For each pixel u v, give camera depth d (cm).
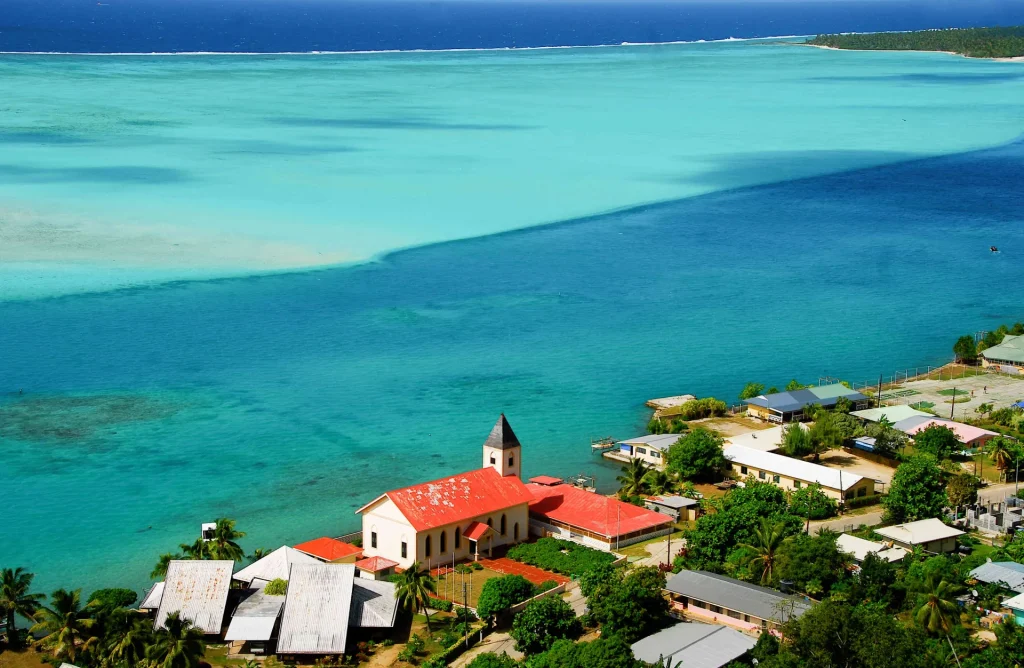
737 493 15575
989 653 11194
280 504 17388
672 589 12862
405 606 12744
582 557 14525
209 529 14662
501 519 15000
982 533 15150
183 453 19512
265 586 13038
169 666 11262
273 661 12094
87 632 11969
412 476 18550
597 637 12256
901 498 15425
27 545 16012
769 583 13162
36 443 19850
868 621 10906
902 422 19638
